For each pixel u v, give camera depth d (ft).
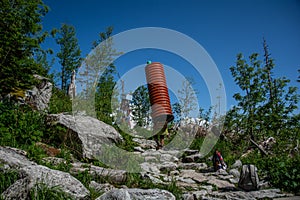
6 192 12.53
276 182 27.45
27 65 30.83
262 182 28.17
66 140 26.53
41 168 13.84
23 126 23.99
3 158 15.64
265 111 58.13
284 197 23.32
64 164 19.42
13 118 24.35
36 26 38.04
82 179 17.61
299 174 26.58
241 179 26.43
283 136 53.67
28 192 12.26
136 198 14.53
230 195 23.24
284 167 28.43
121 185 19.81
